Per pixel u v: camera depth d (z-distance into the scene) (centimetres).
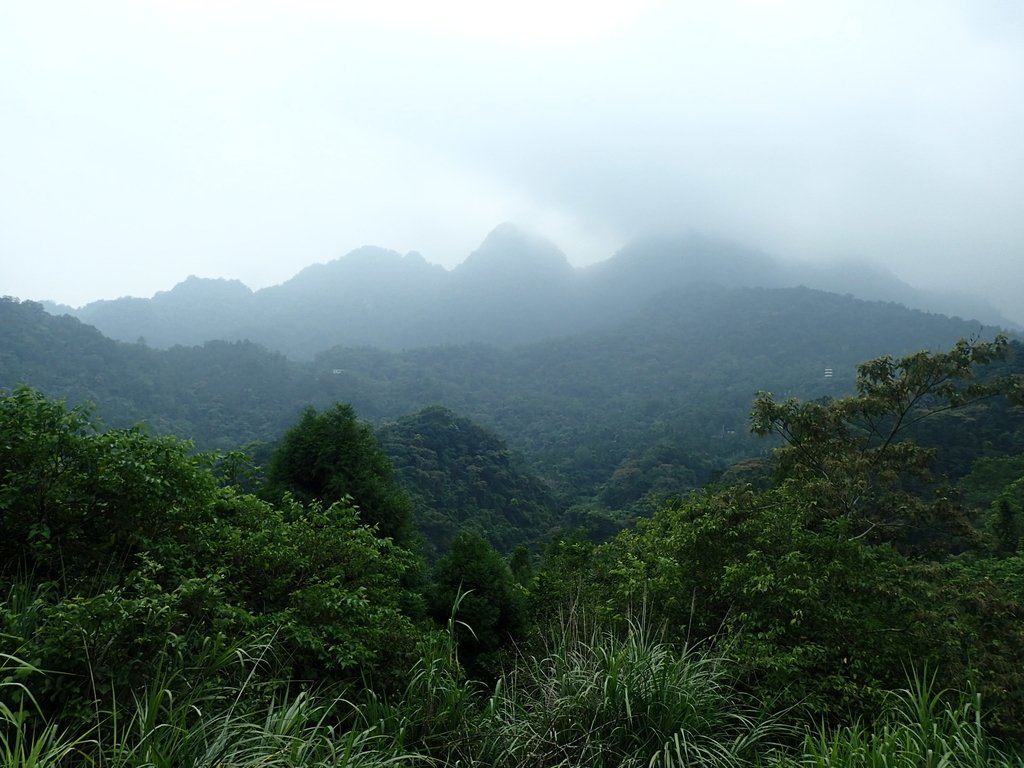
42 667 285
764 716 407
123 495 441
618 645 430
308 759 280
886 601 543
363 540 643
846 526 639
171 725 269
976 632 535
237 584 498
